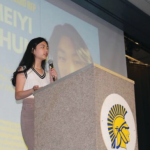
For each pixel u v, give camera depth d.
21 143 3.11
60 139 2.02
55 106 2.10
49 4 4.18
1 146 2.99
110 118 1.97
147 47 6.14
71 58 4.25
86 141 1.89
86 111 1.93
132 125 2.13
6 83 3.25
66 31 4.34
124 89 2.15
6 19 3.51
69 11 4.52
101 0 4.88
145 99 5.72
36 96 2.23
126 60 5.71
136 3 5.37
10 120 3.13
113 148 1.93
